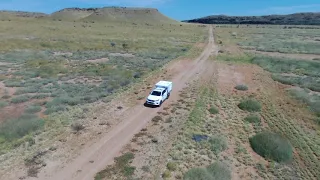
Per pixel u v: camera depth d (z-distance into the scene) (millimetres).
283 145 21406
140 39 99562
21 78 41812
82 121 25109
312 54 72438
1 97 32125
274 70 50781
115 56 65000
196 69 50062
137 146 20797
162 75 44500
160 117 26547
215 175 17266
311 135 24578
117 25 168000
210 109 28984
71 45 77938
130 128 23984
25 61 55406
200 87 38000
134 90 35531
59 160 18547
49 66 49969
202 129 24219
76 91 35906
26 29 107375
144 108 28969
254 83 41406
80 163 18297
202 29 168500
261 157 20766
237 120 27188
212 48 78812
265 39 109562
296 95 35125
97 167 17906
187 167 18281
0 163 17781
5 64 51812
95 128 23766
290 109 30766
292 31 156000
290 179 18156
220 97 33938
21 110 28359
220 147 21219
